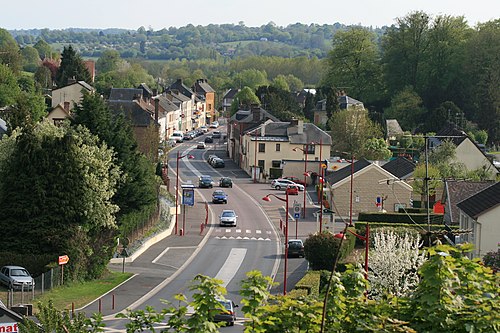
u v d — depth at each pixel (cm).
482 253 6131
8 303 5209
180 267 7112
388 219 8412
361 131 13925
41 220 6341
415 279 4769
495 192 6350
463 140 11894
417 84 18762
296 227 8669
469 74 18250
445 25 18700
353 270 2105
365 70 19600
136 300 5750
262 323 1881
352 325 1925
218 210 10444
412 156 13712
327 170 12444
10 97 14750
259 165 13450
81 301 5597
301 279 5984
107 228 6781
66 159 6525
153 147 13012
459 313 1845
